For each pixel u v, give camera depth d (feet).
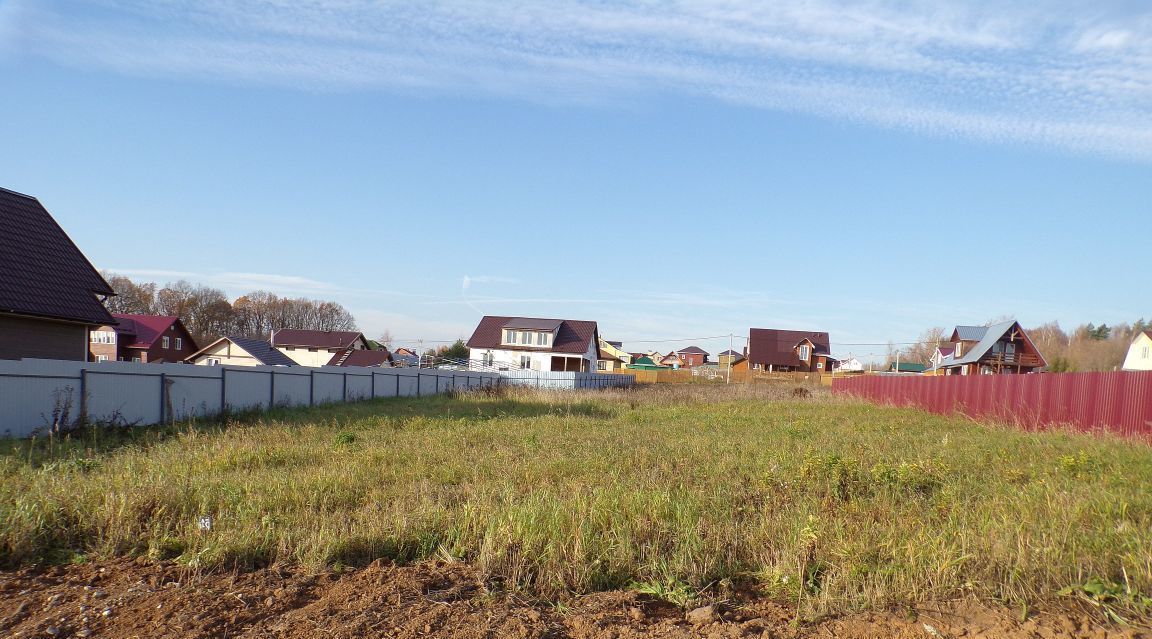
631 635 12.62
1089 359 205.57
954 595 14.53
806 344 233.14
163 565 15.24
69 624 12.16
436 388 98.84
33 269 57.72
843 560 15.66
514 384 113.91
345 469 26.50
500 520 17.22
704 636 12.66
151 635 11.83
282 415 54.80
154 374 48.42
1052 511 20.07
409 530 17.42
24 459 29.09
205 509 18.95
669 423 52.65
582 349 203.21
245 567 15.26
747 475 27.96
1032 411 54.03
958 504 21.15
